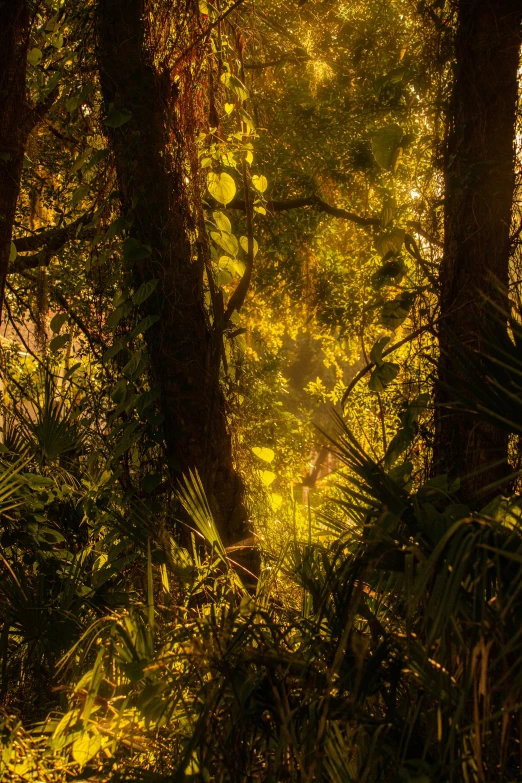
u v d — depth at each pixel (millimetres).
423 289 3703
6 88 3775
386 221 3955
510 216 3479
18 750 2617
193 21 4117
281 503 4305
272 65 6922
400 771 2102
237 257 4574
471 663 2062
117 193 4078
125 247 3904
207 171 4555
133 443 4043
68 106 4141
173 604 3193
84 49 4168
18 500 3924
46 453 4004
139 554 3641
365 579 2281
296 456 6738
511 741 2240
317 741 2146
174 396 3977
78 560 3998
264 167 7156
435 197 3863
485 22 3527
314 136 7008
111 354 3947
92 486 4262
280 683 2371
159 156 4023
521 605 2111
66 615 3371
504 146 3496
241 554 3910
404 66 3857
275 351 7957
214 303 4164
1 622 3457
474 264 3443
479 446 3350
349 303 7199
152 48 4078
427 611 2107
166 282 3977
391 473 3289
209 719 2312
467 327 3420
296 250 7910
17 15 3775
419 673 2121
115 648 2574
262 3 6852
